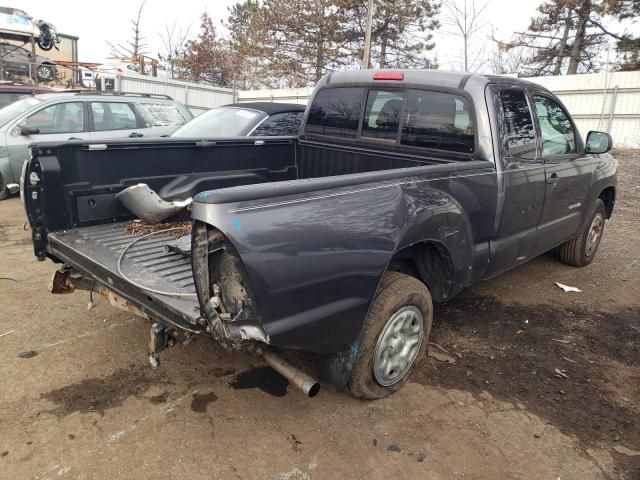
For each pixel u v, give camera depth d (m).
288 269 2.41
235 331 2.40
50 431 2.87
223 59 36.16
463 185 3.53
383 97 4.46
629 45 22.67
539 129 4.40
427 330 3.50
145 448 2.77
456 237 3.50
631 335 4.43
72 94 9.07
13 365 3.51
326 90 4.93
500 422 3.14
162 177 4.16
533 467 2.77
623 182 12.53
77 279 3.48
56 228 3.61
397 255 3.42
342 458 2.76
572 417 3.22
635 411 3.31
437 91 4.09
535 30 26.92
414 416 3.15
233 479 2.58
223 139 4.50
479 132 3.83
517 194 4.05
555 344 4.20
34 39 18.36
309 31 30.19
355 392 3.11
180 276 2.93
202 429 2.94
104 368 3.53
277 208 2.43
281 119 7.30
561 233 5.13
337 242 2.62
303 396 3.31
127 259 3.17
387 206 2.93
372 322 3.01
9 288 4.83
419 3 28.14
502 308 4.88
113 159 3.83
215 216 2.24
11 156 8.37
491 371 3.73
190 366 3.61
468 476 2.68
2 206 8.17
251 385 3.41
